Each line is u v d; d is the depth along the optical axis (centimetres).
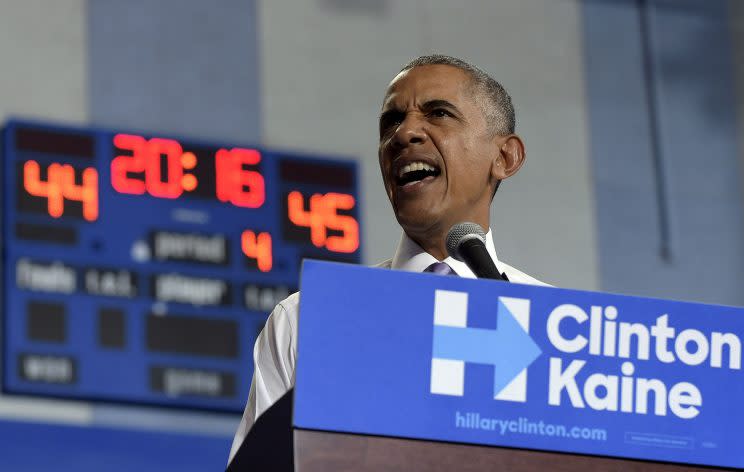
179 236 1352
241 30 1420
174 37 1396
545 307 323
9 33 1336
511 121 516
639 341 327
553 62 1491
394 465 310
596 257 1449
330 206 1396
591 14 1515
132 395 1312
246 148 1383
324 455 309
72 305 1308
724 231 1491
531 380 320
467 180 494
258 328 1362
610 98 1498
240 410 1345
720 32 1547
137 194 1343
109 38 1373
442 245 495
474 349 319
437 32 1472
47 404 1288
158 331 1331
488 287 321
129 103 1369
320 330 314
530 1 1501
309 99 1427
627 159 1484
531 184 1448
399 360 316
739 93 1534
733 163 1512
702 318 331
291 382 448
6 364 1277
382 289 318
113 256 1328
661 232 1474
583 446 320
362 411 312
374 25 1461
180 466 1316
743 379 330
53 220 1314
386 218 1417
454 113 498
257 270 1369
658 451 323
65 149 1326
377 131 1439
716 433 328
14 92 1329
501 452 316
